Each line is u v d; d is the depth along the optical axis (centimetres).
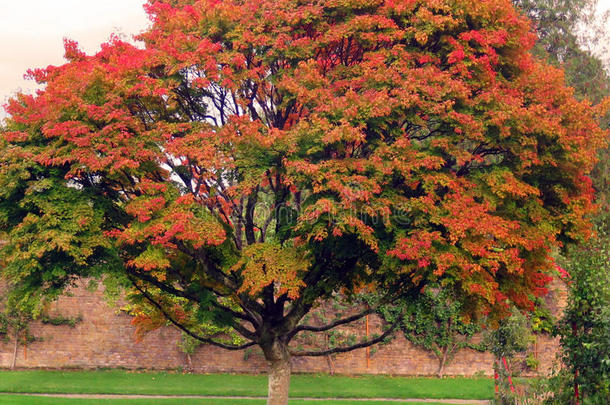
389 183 1563
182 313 1989
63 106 1464
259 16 1667
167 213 1470
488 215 1460
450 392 2591
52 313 2752
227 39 1644
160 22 1767
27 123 1534
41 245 1446
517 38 1647
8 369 2716
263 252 1570
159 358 2788
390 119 1494
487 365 2900
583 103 1659
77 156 1419
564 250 1738
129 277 1723
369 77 1526
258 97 1783
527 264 1670
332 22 1658
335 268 1700
